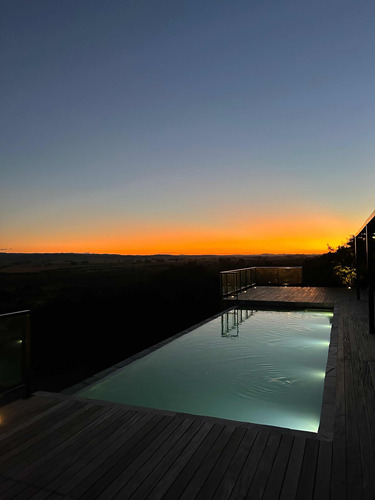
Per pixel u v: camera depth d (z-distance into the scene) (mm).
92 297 18359
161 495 1552
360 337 5078
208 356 5262
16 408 2582
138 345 10812
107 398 3660
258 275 13656
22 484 1648
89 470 1759
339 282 13938
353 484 1610
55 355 9766
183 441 2045
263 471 1727
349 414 2465
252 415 3305
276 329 6988
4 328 2633
